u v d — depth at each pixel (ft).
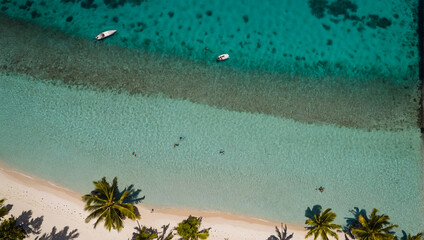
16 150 70.79
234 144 71.61
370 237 60.80
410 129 72.64
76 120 72.64
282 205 68.69
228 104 74.18
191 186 69.51
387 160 70.90
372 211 67.21
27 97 73.72
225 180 69.82
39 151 70.90
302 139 72.02
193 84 75.51
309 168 70.49
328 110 74.02
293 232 67.46
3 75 74.90
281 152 71.31
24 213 67.31
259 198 69.00
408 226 67.21
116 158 70.74
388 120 73.26
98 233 66.95
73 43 77.41
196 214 68.28
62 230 66.85
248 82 75.97
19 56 76.13
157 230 67.21
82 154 70.90
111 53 77.15
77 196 68.69
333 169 70.44
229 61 77.41
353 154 71.31
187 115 73.20
